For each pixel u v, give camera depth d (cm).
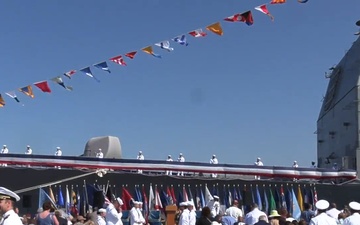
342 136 2994
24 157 2475
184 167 2667
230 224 1795
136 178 2553
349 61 3083
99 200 2447
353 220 1274
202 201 2589
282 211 1384
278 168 2755
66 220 1520
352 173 2745
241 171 2725
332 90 3306
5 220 635
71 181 2481
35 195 2425
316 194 2711
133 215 1967
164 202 2538
